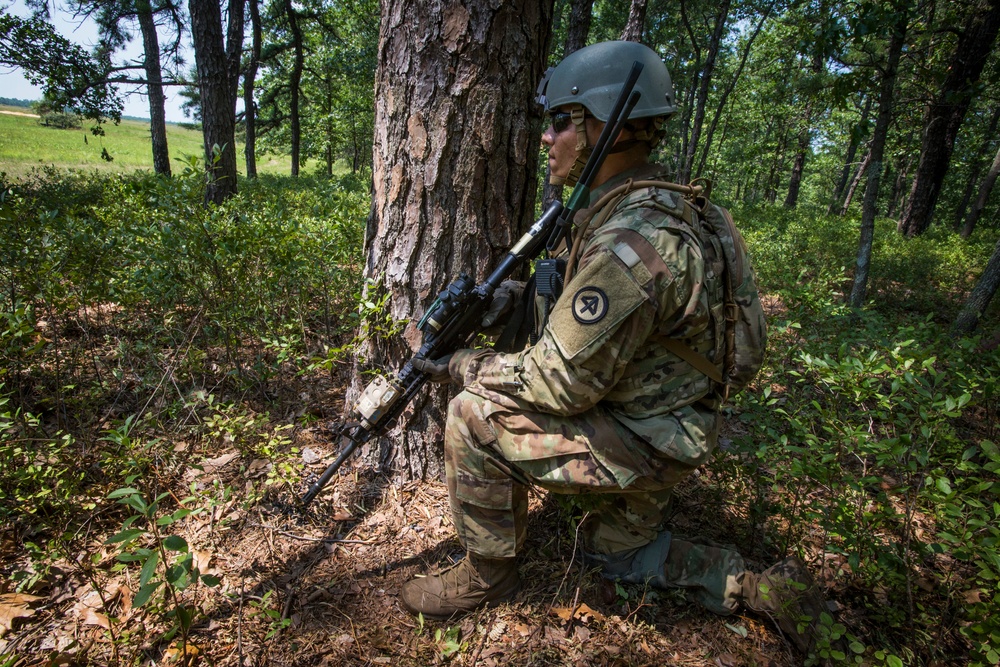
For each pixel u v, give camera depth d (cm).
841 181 2864
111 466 222
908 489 188
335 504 234
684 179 1129
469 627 186
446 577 191
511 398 163
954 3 710
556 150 175
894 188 2905
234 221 337
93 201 841
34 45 1002
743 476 235
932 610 193
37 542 204
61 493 202
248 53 2078
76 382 282
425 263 228
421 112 213
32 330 223
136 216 345
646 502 183
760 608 183
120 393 286
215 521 217
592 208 156
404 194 224
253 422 234
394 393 187
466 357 172
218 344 317
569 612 189
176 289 295
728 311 158
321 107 2594
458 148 216
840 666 169
